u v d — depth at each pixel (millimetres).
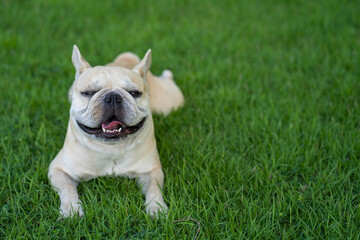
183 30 6961
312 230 2908
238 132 4379
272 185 3414
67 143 3512
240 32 6941
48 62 5766
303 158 3875
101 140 3162
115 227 2914
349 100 4805
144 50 6148
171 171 3656
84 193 3402
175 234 2869
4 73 5398
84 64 3465
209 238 2854
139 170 3582
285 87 5242
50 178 3463
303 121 4488
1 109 4625
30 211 3127
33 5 7703
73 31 6891
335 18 7238
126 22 7227
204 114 4688
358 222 3023
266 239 2852
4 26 6828
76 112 3158
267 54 6207
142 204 3230
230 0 8234
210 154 3938
